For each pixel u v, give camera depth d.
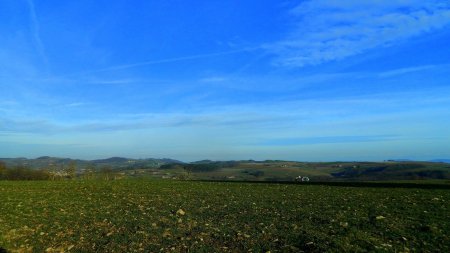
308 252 15.91
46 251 17.89
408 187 42.31
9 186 49.81
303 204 29.11
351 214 23.77
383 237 17.66
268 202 30.70
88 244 18.70
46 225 23.14
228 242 18.00
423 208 25.30
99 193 40.50
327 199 31.94
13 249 18.31
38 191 42.91
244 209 27.14
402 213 23.56
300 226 20.69
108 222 23.64
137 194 39.00
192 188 45.56
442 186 43.25
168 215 25.34
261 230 19.95
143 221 23.42
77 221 24.22
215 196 36.03
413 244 16.47
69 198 36.06
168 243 18.19
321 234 18.42
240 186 48.28
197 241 18.33
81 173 86.19
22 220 24.69
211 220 23.30
